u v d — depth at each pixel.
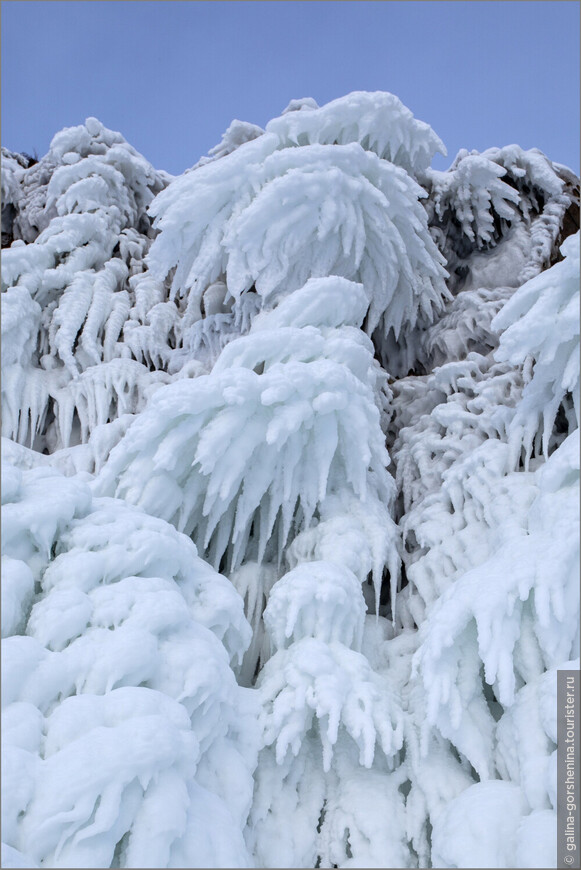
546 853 3.32
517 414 5.88
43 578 4.18
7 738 3.19
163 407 5.32
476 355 7.70
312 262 7.75
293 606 4.80
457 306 8.74
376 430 6.10
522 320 5.07
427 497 6.64
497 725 4.30
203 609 4.72
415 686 4.92
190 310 8.47
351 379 5.84
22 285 7.81
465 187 8.96
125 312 8.38
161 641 4.11
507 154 9.18
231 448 5.47
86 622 3.91
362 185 7.25
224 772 4.12
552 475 4.81
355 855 4.14
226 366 6.07
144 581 4.27
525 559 4.34
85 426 7.13
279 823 4.36
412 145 8.35
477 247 9.67
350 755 4.72
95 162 9.63
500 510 5.38
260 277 7.57
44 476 4.84
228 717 4.27
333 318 6.94
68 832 3.02
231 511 6.00
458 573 5.51
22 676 3.46
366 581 6.58
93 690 3.61
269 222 7.22
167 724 3.46
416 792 4.30
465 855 3.54
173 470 5.57
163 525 4.85
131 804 3.25
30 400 7.04
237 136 9.43
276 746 4.38
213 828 3.55
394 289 8.41
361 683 4.48
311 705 4.29
